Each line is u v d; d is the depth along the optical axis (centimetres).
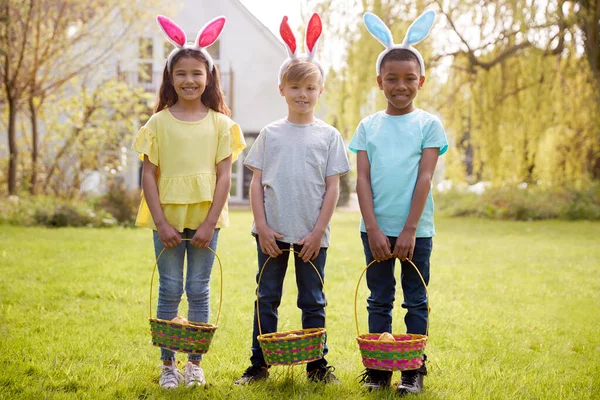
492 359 348
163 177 302
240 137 315
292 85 303
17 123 1468
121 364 322
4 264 628
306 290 302
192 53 307
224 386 289
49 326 394
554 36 1300
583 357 358
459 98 1491
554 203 1409
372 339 287
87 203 1205
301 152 300
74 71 1351
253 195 303
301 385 289
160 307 305
